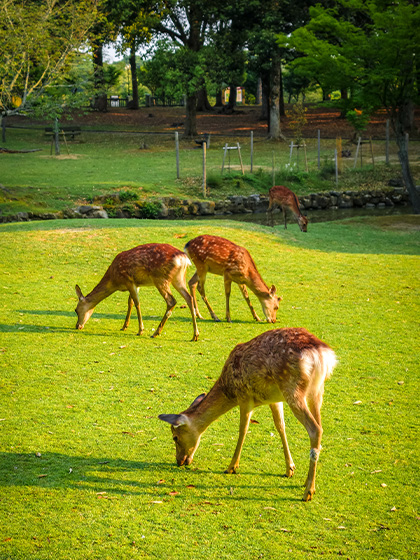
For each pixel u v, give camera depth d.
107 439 6.00
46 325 9.76
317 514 4.77
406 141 23.98
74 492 5.05
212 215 24.92
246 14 36.09
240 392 5.15
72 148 37.44
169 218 24.06
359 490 5.11
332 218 23.98
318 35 27.64
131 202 23.94
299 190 27.19
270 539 4.45
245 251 9.88
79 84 25.00
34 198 23.23
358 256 15.02
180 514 4.77
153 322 10.18
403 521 4.67
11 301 11.03
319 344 4.81
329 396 7.11
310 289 12.06
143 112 54.84
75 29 23.38
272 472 5.44
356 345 8.88
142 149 37.12
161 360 8.23
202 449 5.88
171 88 36.44
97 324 9.98
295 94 61.03
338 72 23.33
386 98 23.41
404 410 6.71
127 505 4.88
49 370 7.80
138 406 6.76
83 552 4.29
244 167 30.41
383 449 5.82
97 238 15.34
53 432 6.12
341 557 4.24
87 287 12.05
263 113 49.31
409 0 26.50
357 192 26.88
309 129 43.84
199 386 7.32
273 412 5.24
